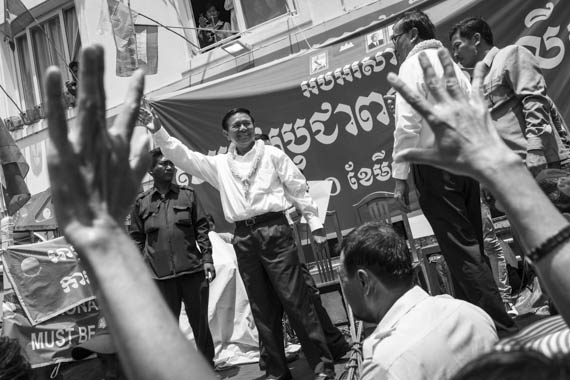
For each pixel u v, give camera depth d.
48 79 0.71
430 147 1.01
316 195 4.59
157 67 7.30
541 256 0.93
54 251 5.09
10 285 5.08
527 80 3.01
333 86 6.09
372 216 4.69
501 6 5.34
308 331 3.55
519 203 0.94
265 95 6.38
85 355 3.83
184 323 5.25
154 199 4.34
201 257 4.33
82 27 8.36
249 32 7.11
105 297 0.75
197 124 6.69
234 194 3.75
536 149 2.87
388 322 1.71
